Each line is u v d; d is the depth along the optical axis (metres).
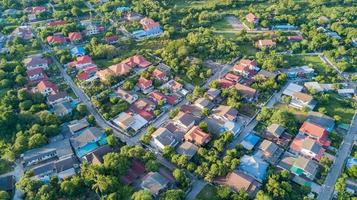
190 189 133.25
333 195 131.00
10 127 158.75
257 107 175.38
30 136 153.12
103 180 126.69
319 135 152.50
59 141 153.50
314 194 131.25
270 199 121.31
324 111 168.88
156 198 128.12
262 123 164.88
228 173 136.62
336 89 186.00
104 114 168.12
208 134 153.50
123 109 172.75
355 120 167.50
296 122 162.38
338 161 145.62
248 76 197.88
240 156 145.12
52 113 168.50
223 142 149.00
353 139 156.62
